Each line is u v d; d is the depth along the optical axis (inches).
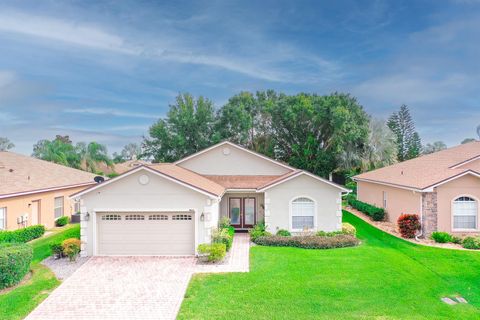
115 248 647.1
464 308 406.0
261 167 987.9
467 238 696.4
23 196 829.2
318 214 801.6
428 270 545.3
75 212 1116.5
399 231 788.6
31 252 526.6
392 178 970.7
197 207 644.7
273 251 653.9
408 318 375.9
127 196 646.5
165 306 416.5
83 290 466.3
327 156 1579.7
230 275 515.2
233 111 1654.8
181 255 644.1
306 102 1565.0
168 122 1653.5
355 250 660.7
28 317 389.7
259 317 376.8
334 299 424.2
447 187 760.3
